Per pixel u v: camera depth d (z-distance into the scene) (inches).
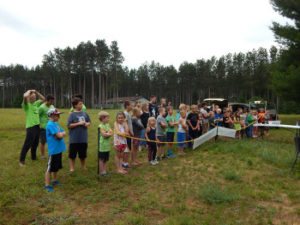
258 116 448.1
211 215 128.0
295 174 189.8
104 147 197.8
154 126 245.9
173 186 173.9
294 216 126.3
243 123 380.5
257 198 148.9
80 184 178.7
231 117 409.7
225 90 2461.9
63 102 2878.9
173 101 3223.4
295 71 570.9
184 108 287.9
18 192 158.7
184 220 120.0
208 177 192.1
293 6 625.9
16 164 227.8
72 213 133.3
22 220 125.1
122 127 214.1
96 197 155.0
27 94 217.9
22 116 927.0
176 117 341.7
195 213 130.7
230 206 138.9
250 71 2118.6
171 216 127.2
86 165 229.9
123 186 176.4
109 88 2687.0
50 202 146.9
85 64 2361.0
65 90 2738.7
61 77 2504.9
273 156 234.8
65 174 202.1
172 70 2940.5
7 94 3523.6
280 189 162.9
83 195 158.7
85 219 126.2
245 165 217.3
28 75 3191.4
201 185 172.7
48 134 168.7
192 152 288.0
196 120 318.0
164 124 260.5
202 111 374.0
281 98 657.6
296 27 630.5
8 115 989.2
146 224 119.6
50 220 124.5
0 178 186.5
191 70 2770.7
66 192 163.6
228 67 2378.2
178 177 194.9
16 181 179.9
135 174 206.7
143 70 3302.2
